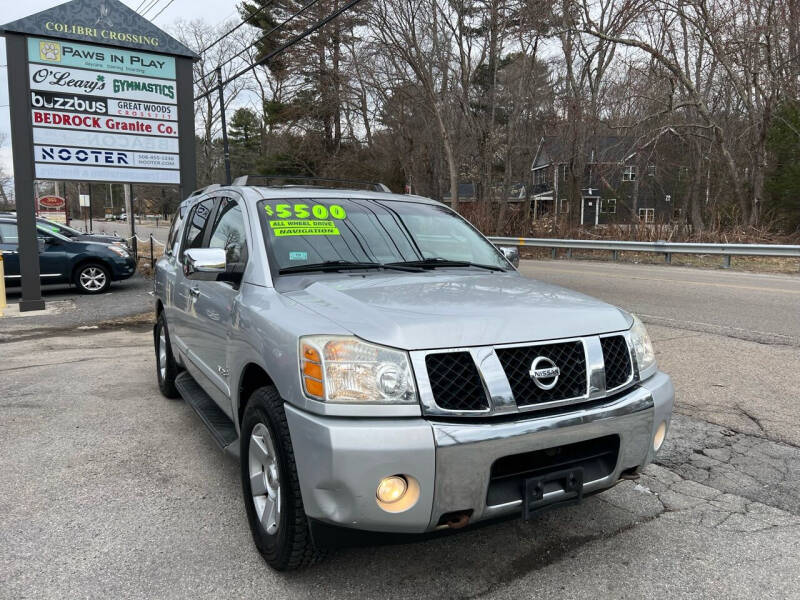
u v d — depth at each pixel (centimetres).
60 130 1158
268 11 3447
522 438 243
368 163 3753
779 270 1547
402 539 245
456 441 235
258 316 296
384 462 231
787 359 650
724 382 573
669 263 1781
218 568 285
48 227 1385
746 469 395
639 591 269
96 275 1362
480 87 3134
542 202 4419
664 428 299
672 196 3756
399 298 289
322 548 249
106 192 9662
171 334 521
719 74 2534
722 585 273
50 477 387
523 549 303
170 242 588
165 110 1266
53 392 583
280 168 3944
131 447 440
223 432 367
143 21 1216
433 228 416
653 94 2333
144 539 312
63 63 1152
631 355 288
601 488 271
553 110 3052
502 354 253
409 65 2680
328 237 367
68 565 287
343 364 243
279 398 272
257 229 356
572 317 279
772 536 314
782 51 2155
